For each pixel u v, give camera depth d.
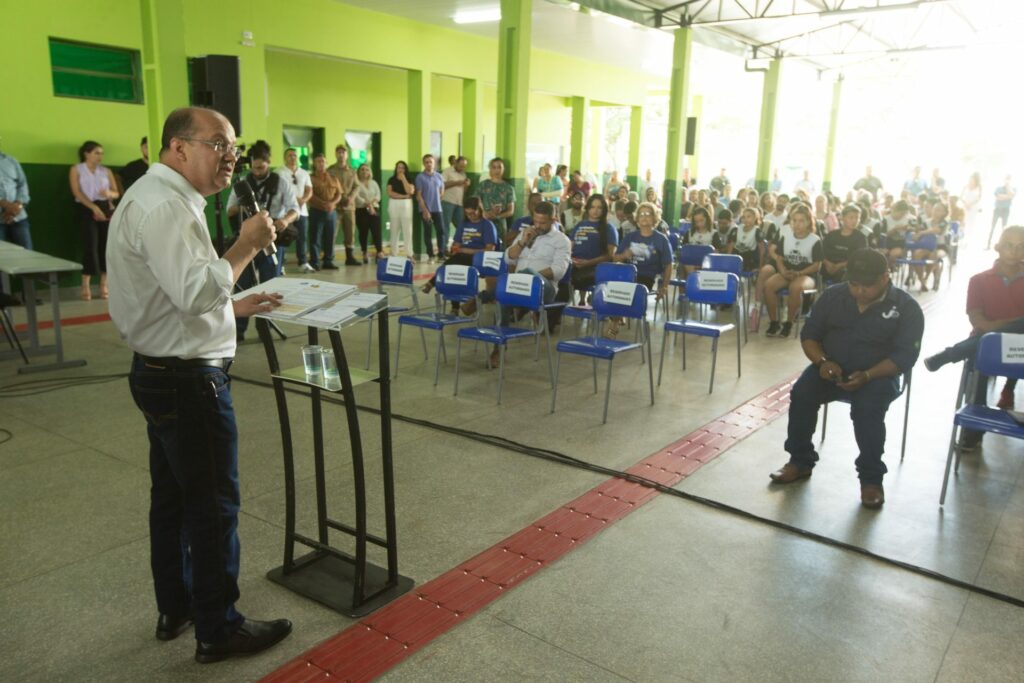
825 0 12.14
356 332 7.14
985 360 3.56
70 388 5.12
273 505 3.40
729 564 2.97
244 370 5.66
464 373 5.78
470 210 7.73
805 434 3.83
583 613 2.60
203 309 1.94
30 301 5.80
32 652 2.31
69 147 8.84
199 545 2.16
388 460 2.60
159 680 2.20
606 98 17.88
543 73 15.88
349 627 2.48
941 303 9.58
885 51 14.71
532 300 5.26
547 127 19.08
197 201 2.07
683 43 12.50
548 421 4.67
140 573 2.79
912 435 4.61
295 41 11.05
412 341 6.83
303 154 13.55
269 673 2.24
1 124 8.27
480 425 4.56
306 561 2.85
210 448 2.10
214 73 5.67
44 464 3.81
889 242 10.52
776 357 6.63
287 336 6.82
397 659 2.32
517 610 2.61
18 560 2.87
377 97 14.38
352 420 2.41
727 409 5.03
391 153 14.83
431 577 2.81
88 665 2.26
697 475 3.89
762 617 2.61
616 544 3.12
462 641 2.42
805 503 3.56
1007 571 2.95
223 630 2.26
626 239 7.55
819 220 9.91
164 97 6.61
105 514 3.27
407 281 6.06
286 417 2.68
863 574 2.92
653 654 2.38
